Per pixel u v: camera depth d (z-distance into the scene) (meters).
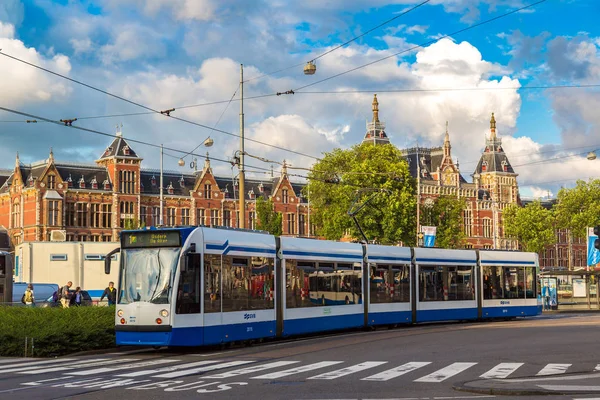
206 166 98.69
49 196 85.69
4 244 34.69
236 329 23.88
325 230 78.94
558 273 56.75
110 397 13.61
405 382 15.12
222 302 23.25
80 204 88.62
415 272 35.16
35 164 89.75
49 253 45.94
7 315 23.47
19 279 45.88
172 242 22.02
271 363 19.19
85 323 23.47
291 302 27.42
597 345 22.59
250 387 14.70
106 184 90.50
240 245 24.59
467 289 37.53
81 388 14.94
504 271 39.53
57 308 24.69
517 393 13.25
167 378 16.36
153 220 94.31
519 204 130.25
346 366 18.16
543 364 17.88
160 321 21.44
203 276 22.45
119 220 90.50
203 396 13.58
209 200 98.31
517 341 24.47
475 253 38.31
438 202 83.56
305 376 16.33
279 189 105.50
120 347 24.66
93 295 46.62
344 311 30.66
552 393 13.18
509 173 127.50
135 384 15.40
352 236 73.75
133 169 92.00
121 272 22.23
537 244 107.44
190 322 21.83
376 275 32.97
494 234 124.31
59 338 22.66
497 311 38.84
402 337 27.38
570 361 18.44
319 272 29.31
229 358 20.78
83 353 23.06
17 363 20.52
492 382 14.54
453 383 14.90
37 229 85.06
